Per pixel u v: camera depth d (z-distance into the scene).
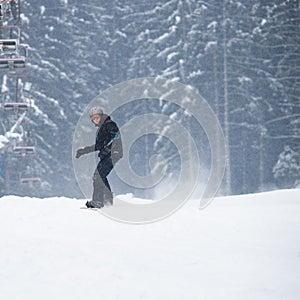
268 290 5.80
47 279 6.46
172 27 71.00
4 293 5.87
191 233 10.52
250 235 10.32
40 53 68.25
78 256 7.79
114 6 80.31
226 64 70.12
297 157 70.25
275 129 73.38
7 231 10.55
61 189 61.88
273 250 8.59
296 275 6.64
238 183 71.38
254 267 7.18
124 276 6.54
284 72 75.62
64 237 9.75
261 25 76.12
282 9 77.56
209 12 73.44
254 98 72.38
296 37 76.81
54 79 66.06
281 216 12.94
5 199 15.41
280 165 69.31
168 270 6.94
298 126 72.94
